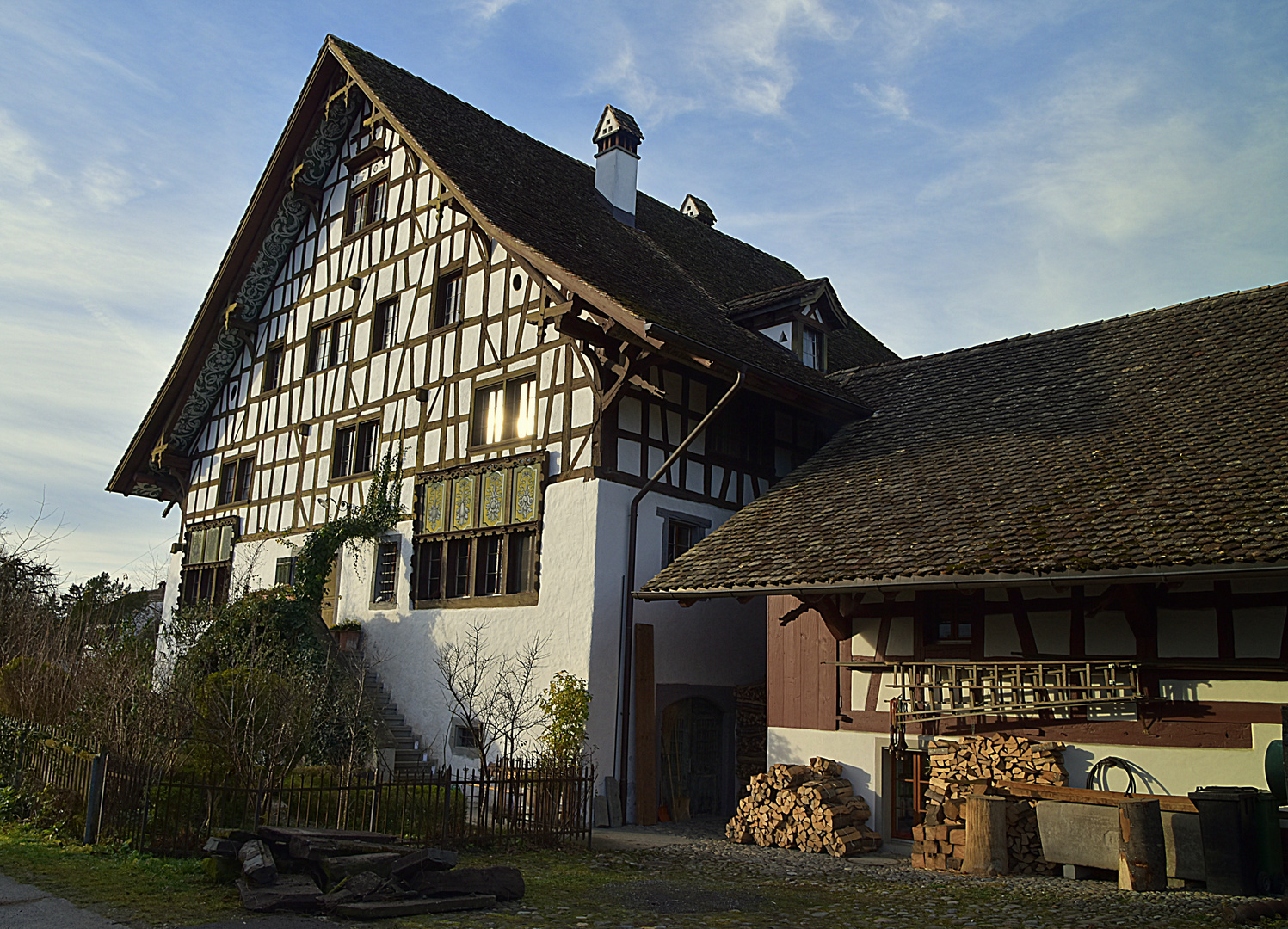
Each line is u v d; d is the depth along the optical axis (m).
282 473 19.77
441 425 16.31
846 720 11.59
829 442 14.95
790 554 11.17
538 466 14.41
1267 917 6.91
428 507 16.16
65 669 13.66
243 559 20.23
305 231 20.55
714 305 17.33
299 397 19.78
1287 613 8.83
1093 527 9.41
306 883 7.12
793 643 12.30
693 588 11.23
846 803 11.01
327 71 19.22
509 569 14.67
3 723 11.24
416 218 17.77
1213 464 9.99
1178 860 8.48
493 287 15.91
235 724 10.16
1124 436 11.49
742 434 15.98
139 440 22.81
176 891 7.14
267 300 21.38
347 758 12.98
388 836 8.27
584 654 13.20
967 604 10.90
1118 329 14.70
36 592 18.67
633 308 12.87
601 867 9.57
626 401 14.12
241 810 9.05
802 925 7.05
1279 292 13.54
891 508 11.58
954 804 9.80
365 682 15.78
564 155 20.48
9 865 7.77
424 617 15.77
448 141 16.44
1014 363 15.09
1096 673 9.76
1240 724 8.93
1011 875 9.32
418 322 17.23
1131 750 9.49
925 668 10.90
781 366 15.12
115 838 8.55
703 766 14.66
